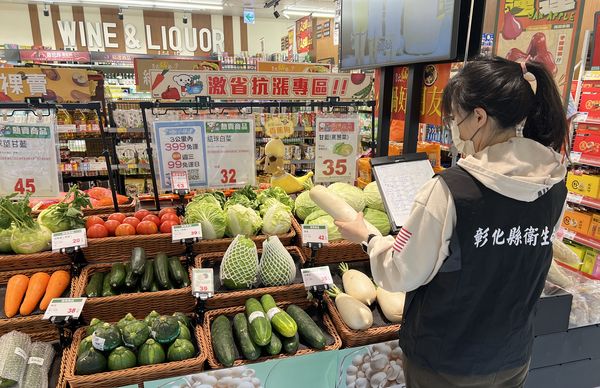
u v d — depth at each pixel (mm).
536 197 992
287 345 1493
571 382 2002
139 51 11516
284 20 12641
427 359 1135
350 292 1752
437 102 2064
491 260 1008
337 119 2328
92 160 4918
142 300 1639
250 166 2238
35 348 1497
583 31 3330
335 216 1447
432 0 1807
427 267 1033
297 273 1923
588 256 3518
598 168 3686
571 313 1889
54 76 3459
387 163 1774
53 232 1884
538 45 2717
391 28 2133
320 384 1493
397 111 2449
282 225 2068
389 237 1243
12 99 2963
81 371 1326
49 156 1978
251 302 1629
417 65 2145
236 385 1396
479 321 1070
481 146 1046
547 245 1079
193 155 2141
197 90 2539
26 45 10367
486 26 3557
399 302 1670
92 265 1817
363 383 1569
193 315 1691
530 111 995
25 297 1613
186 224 1921
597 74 3250
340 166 2398
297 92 2652
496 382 1151
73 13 10734
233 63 9250
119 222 1999
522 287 1075
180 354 1406
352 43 2561
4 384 1302
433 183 1026
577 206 3754
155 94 2516
